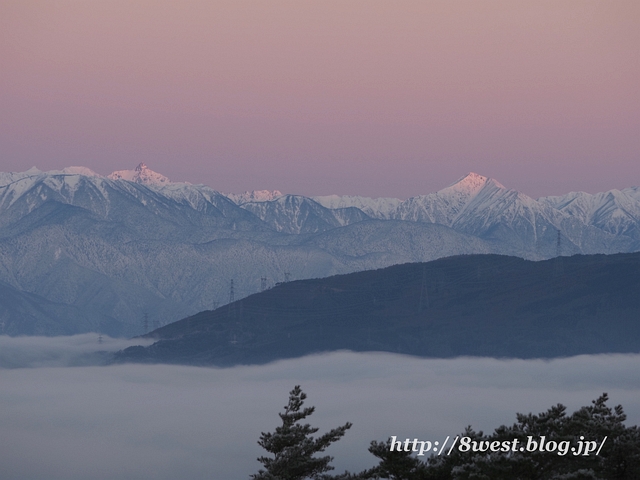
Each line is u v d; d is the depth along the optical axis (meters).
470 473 73.19
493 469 73.56
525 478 75.12
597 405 81.31
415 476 79.38
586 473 70.69
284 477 89.56
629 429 76.19
